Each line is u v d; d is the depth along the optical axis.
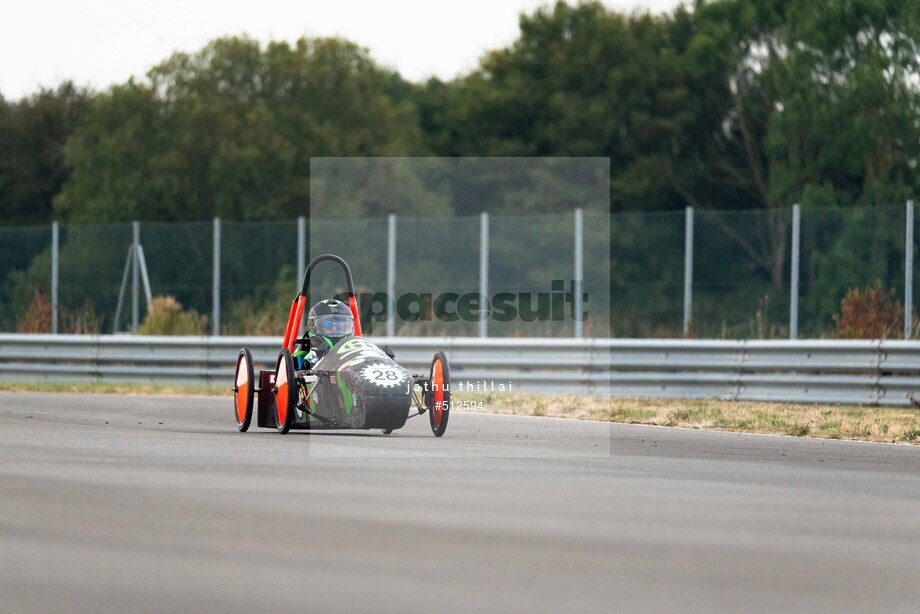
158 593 18.23
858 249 102.69
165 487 28.66
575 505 27.08
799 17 162.50
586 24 196.00
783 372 68.94
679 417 55.56
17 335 84.38
